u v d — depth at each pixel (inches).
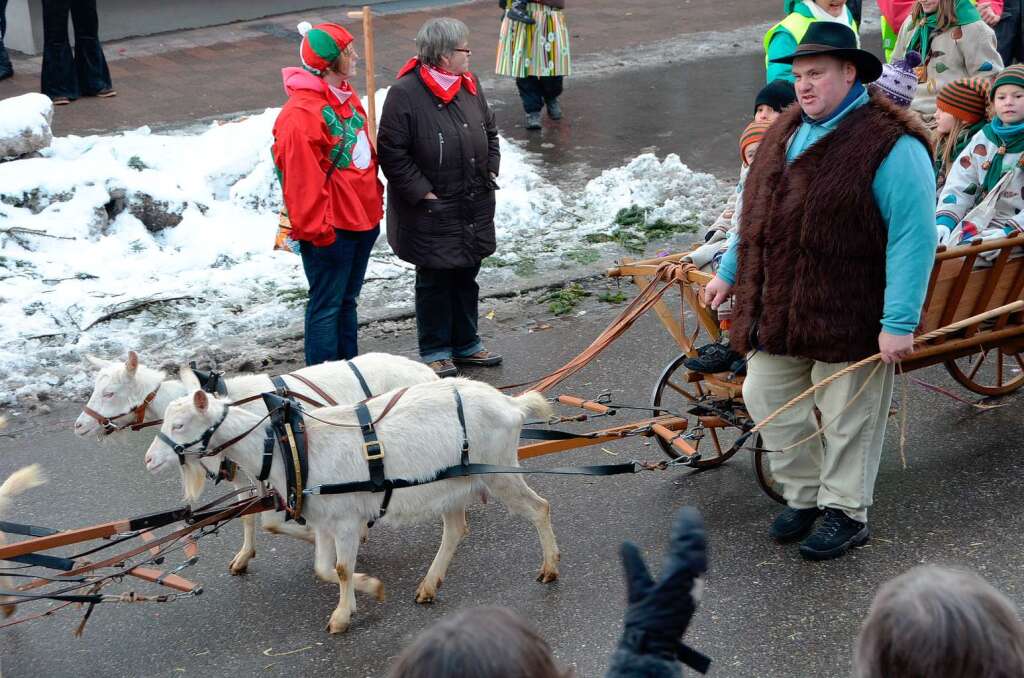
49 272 326.3
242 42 619.2
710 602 184.5
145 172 374.3
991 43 300.5
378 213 268.2
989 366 271.3
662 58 592.4
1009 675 70.5
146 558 210.8
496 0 713.0
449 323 285.9
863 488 191.6
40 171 353.1
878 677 73.5
